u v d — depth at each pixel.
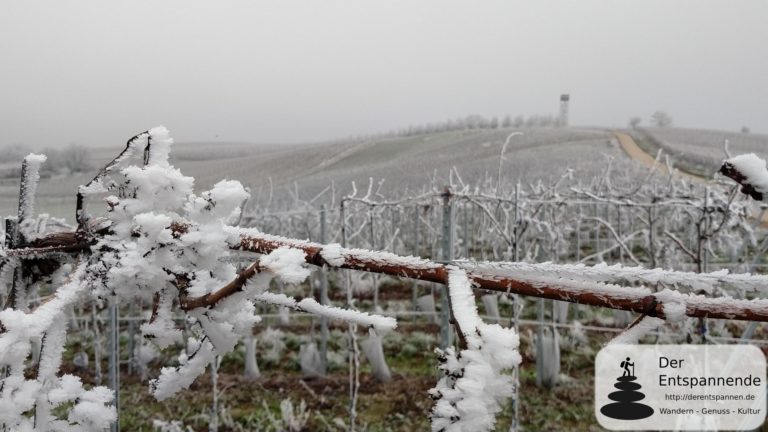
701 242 4.39
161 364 6.48
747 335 3.31
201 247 0.74
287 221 11.41
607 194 8.02
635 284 4.66
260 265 0.62
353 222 10.38
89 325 7.18
